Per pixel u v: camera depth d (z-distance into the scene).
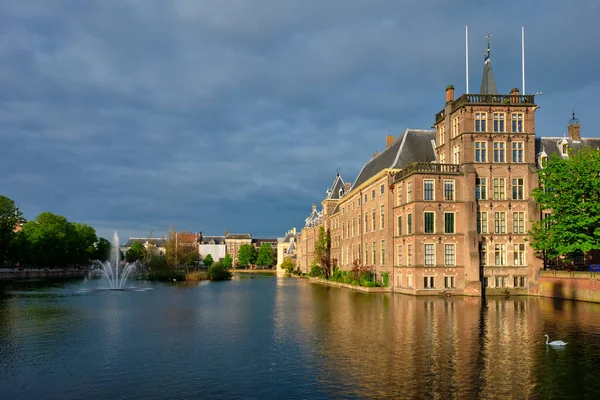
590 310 43.12
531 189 62.03
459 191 61.62
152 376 21.56
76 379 21.19
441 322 35.66
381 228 73.12
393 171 70.12
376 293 65.38
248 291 72.56
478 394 18.72
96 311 44.28
